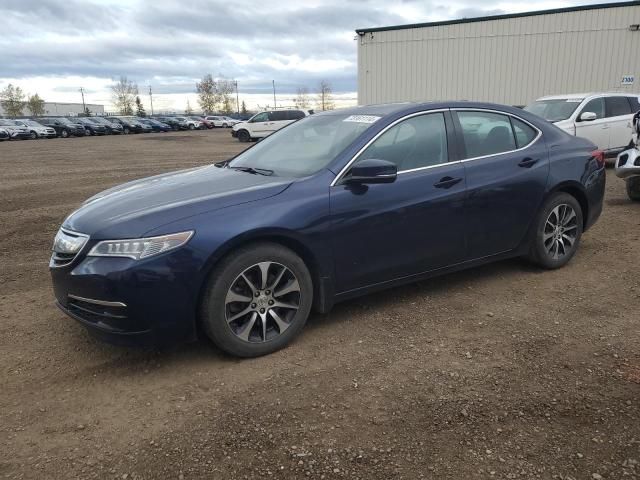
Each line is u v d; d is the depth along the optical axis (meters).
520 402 2.90
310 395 3.02
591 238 6.16
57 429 2.77
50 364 3.47
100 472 2.44
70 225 3.47
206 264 3.19
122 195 3.75
